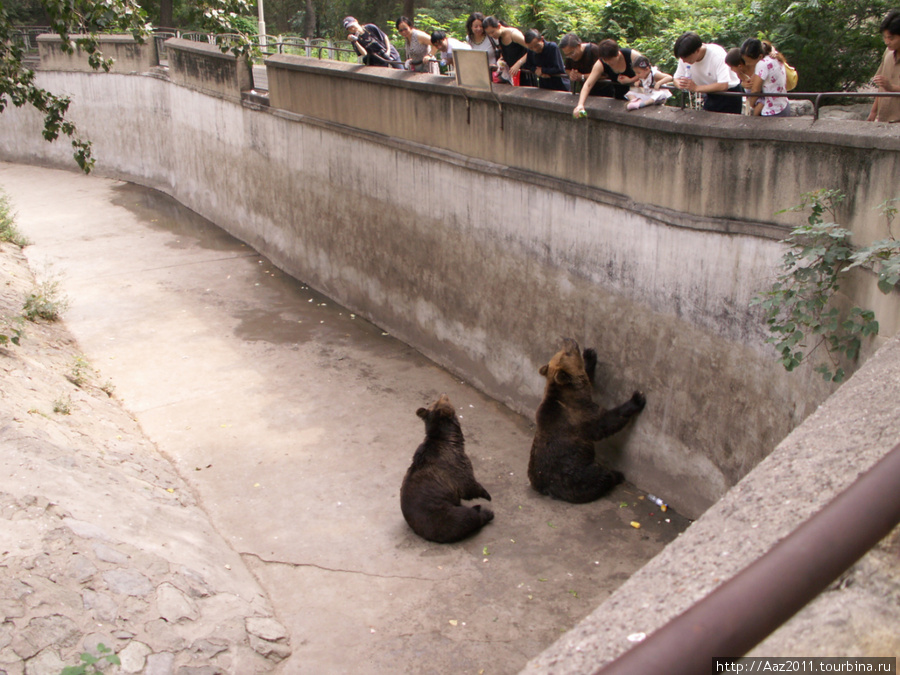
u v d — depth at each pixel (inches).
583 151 283.3
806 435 123.3
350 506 275.0
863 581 90.5
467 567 241.4
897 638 83.5
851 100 322.0
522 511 272.1
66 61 814.5
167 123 727.7
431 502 251.0
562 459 273.6
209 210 671.1
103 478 249.3
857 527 43.9
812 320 200.4
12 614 172.4
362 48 424.2
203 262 565.0
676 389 261.1
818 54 320.5
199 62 620.7
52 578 186.4
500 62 330.0
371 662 202.2
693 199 240.7
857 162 192.7
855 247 196.2
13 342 332.8
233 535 260.7
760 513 108.6
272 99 517.7
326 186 474.0
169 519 246.7
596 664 89.3
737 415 239.5
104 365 393.4
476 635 211.8
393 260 422.3
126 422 331.3
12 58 375.9
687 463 261.3
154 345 418.9
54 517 206.8
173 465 304.0
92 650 173.3
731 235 231.0
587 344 299.3
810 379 213.5
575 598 225.9
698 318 247.8
